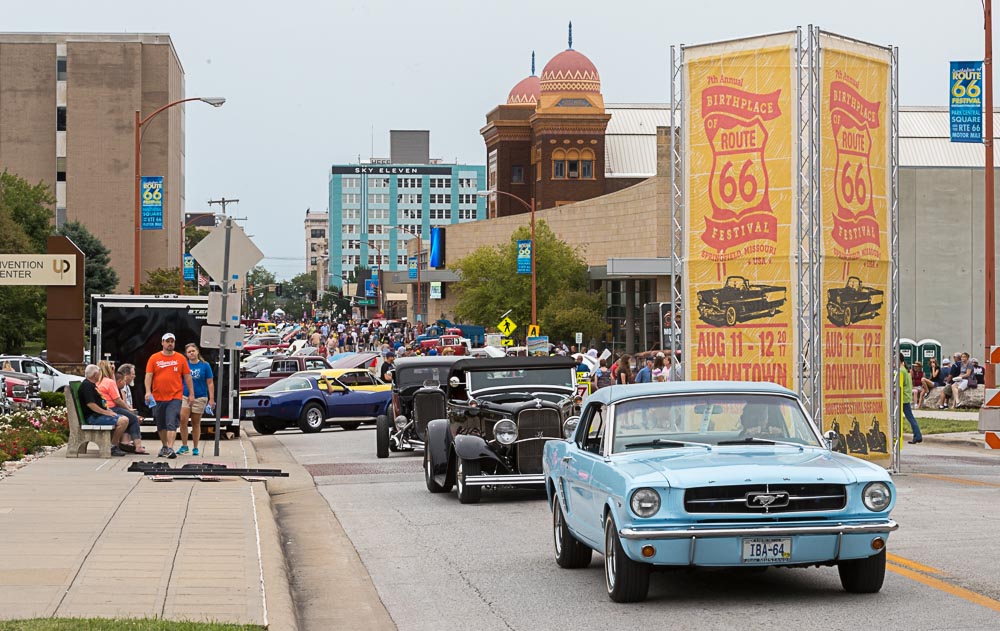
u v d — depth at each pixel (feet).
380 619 44.55
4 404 147.23
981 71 137.90
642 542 41.96
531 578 52.01
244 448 122.62
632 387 50.65
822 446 48.06
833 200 94.17
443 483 86.02
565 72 571.69
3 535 57.88
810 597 45.32
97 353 138.72
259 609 41.81
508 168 602.44
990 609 42.50
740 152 95.76
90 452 108.47
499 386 85.51
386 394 173.88
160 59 595.47
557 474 54.49
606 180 572.92
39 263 214.90
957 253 246.47
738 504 42.24
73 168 582.76
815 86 92.58
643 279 395.75
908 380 131.75
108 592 44.27
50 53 588.50
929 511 69.82
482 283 432.25
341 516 75.41
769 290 94.79
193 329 139.54
